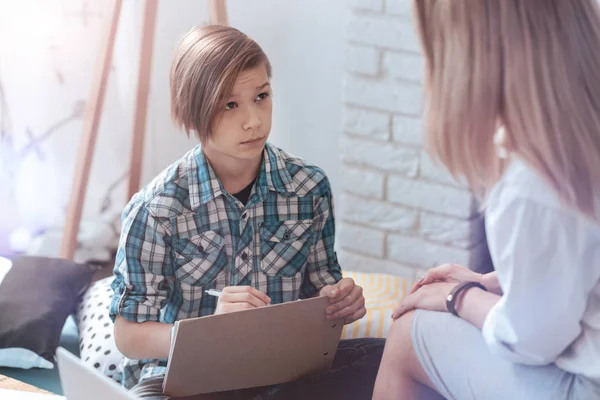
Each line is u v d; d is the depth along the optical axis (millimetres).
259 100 1583
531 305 1219
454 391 1389
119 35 2652
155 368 1718
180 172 1653
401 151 2354
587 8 1202
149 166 2857
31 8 2510
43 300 2135
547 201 1173
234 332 1442
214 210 1661
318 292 1789
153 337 1611
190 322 1391
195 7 2697
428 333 1415
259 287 1727
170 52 2742
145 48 2396
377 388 1479
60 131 2645
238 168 1654
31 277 2189
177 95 1584
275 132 2660
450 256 2371
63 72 2588
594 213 1173
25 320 2072
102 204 2744
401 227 2426
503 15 1168
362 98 2367
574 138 1167
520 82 1169
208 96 1527
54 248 2664
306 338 1539
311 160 2619
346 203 2500
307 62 2529
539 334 1234
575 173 1169
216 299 1704
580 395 1253
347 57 2354
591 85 1187
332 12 2434
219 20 2434
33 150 2639
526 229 1188
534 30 1167
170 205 1631
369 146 2402
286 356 1545
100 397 1188
